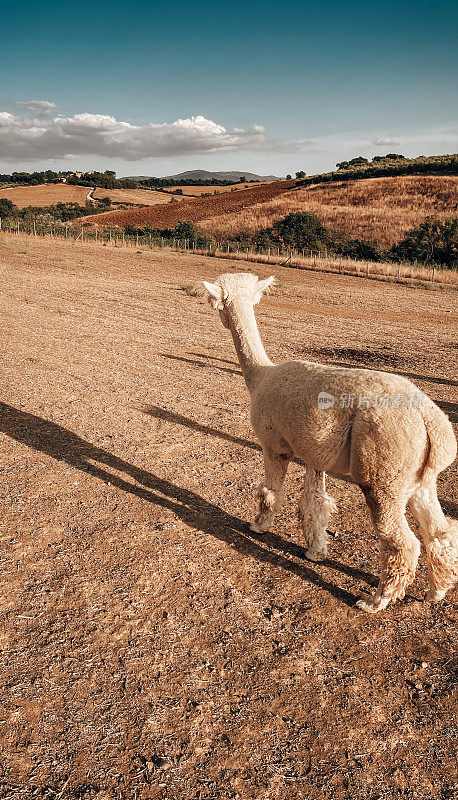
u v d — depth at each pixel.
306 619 3.94
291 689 3.32
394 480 3.47
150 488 5.87
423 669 3.51
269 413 4.24
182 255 38.50
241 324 4.93
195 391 9.45
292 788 2.73
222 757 2.88
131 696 3.23
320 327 17.05
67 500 5.53
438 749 2.96
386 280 31.22
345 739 3.00
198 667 3.47
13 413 7.88
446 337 16.20
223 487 5.98
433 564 3.69
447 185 65.81
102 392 9.09
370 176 79.44
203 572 4.45
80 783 2.71
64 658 3.50
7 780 2.71
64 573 4.37
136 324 15.32
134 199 115.38
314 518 4.48
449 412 8.95
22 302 17.22
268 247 44.31
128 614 3.93
